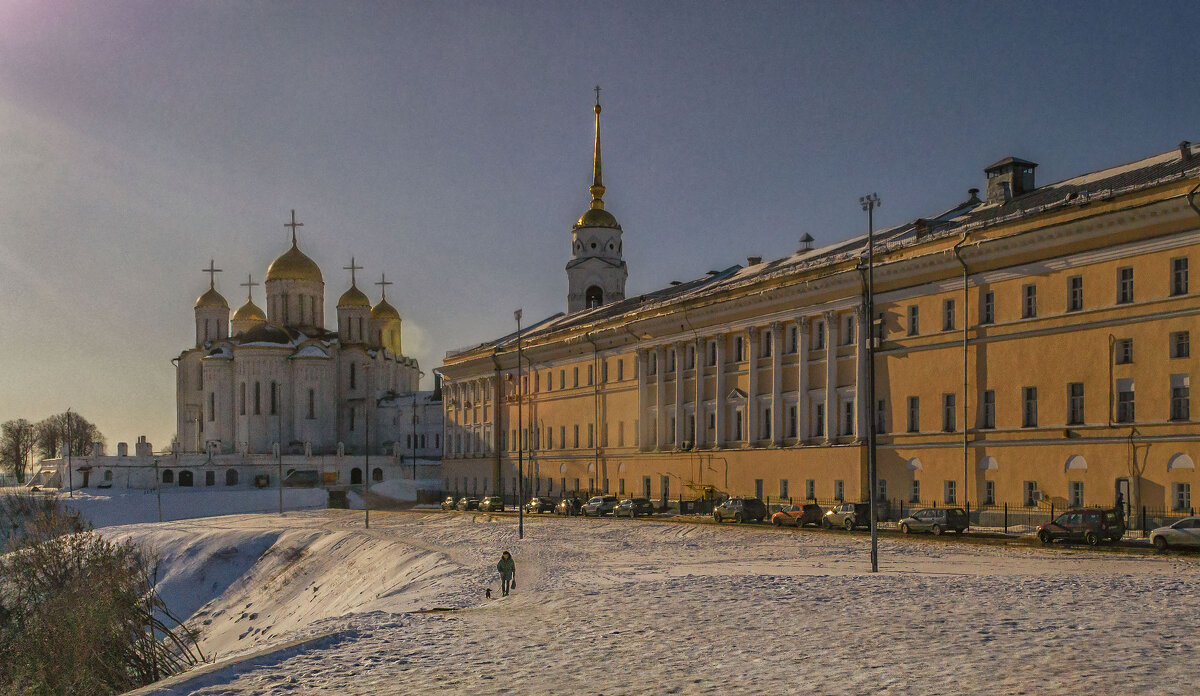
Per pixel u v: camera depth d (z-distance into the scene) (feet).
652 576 135.54
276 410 509.76
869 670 61.62
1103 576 104.01
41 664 132.77
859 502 199.11
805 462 231.50
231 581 280.72
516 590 133.18
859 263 221.05
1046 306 181.88
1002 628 73.20
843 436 223.10
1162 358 162.61
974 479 192.34
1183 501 158.61
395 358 565.12
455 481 417.28
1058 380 178.81
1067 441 176.14
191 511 420.36
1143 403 165.27
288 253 553.64
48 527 178.40
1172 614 77.10
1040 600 86.58
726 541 186.19
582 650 73.92
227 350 521.65
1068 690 53.98
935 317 203.51
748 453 250.57
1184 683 54.70
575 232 440.45
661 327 287.48
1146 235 165.99
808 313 233.76
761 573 127.44
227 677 68.74
